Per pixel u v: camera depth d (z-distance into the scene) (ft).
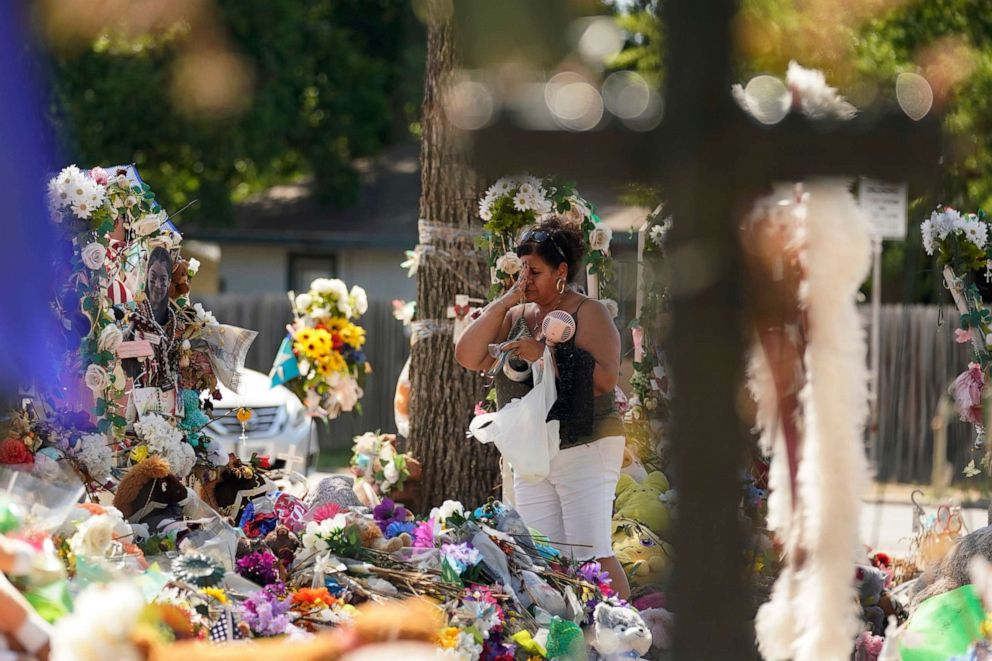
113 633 13.08
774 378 13.48
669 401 4.65
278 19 103.76
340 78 114.11
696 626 4.55
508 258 36.11
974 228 33.47
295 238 135.44
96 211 30.94
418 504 38.37
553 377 29.22
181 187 116.16
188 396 34.81
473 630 22.81
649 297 35.06
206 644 15.76
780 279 5.70
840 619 14.07
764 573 14.05
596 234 36.76
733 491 4.51
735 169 4.35
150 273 34.30
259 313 112.37
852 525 14.12
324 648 13.30
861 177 4.49
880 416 80.07
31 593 17.90
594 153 4.14
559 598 26.61
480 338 30.45
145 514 26.89
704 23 4.21
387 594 24.07
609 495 29.66
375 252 141.28
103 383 30.96
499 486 38.27
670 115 4.20
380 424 110.63
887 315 79.56
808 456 14.06
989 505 32.48
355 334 47.96
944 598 21.03
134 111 90.68
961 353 79.05
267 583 24.09
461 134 3.98
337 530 25.82
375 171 143.43
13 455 25.23
